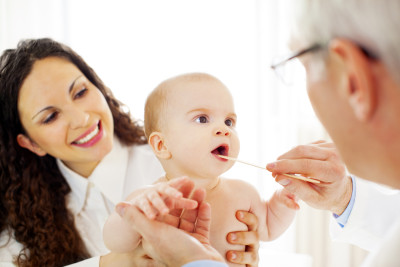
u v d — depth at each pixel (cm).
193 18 228
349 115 50
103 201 130
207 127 90
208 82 95
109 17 229
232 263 94
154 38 229
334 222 104
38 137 114
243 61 228
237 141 92
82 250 123
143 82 231
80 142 116
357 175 58
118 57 230
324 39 50
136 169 137
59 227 121
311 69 54
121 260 95
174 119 94
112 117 132
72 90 115
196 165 91
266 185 229
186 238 67
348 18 45
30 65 110
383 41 42
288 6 58
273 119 229
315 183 92
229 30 227
